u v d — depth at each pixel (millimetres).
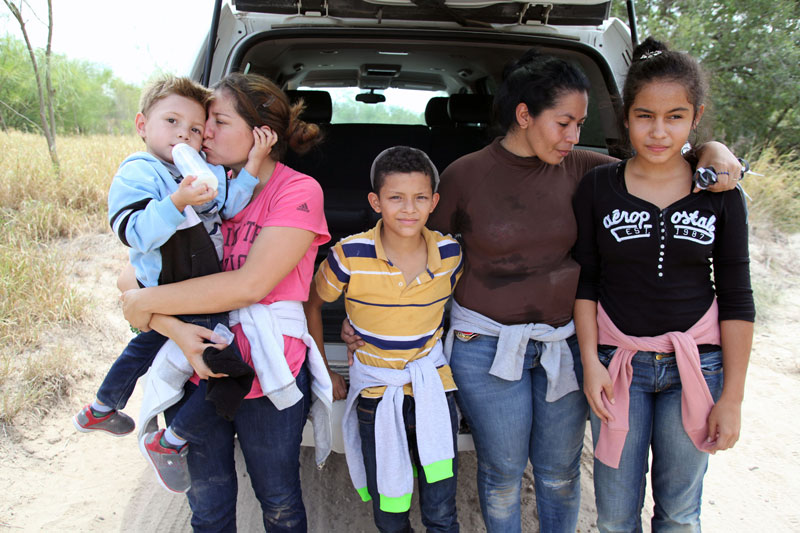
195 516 1754
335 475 2580
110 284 4293
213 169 1599
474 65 3564
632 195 1660
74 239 4973
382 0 2467
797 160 7250
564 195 1780
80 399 3023
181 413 1592
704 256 1607
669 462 1697
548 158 1696
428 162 1723
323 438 1815
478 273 1828
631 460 1714
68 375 3123
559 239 1772
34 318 3584
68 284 3941
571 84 1618
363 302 1773
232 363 1464
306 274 1700
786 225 5438
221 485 1708
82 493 2416
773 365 3594
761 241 5262
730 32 7711
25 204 5078
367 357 1806
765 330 4043
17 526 2205
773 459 2746
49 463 2582
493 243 1767
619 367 1688
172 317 1545
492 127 1905
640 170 1672
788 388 3336
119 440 2781
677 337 1618
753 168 6148
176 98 1543
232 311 1601
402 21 2777
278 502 1739
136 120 1623
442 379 1804
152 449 1586
